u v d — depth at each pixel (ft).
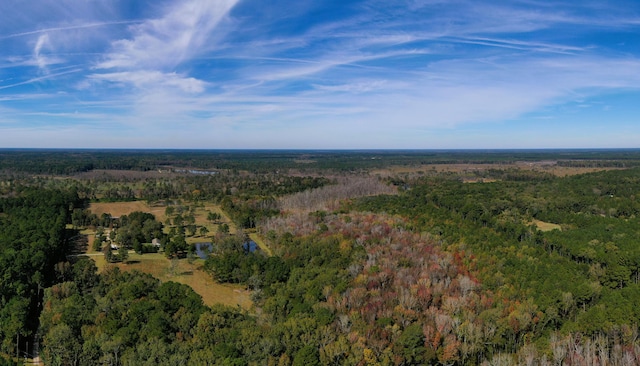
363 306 336.29
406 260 431.02
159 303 318.86
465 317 318.04
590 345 294.66
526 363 274.77
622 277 397.60
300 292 369.30
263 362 261.24
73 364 274.57
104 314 309.42
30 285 387.55
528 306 331.36
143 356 261.03
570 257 479.00
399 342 288.10
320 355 268.41
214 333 285.64
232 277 438.40
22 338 314.76
